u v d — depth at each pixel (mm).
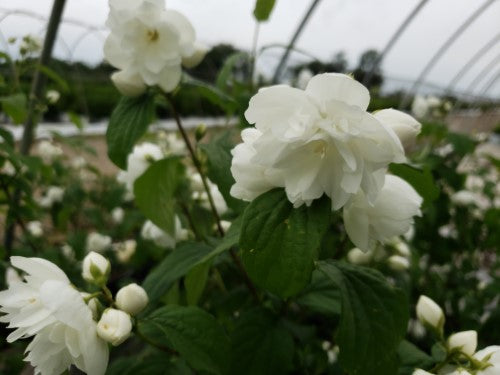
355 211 127
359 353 123
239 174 125
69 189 501
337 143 105
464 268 432
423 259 436
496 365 135
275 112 113
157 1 176
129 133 182
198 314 139
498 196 583
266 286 115
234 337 159
